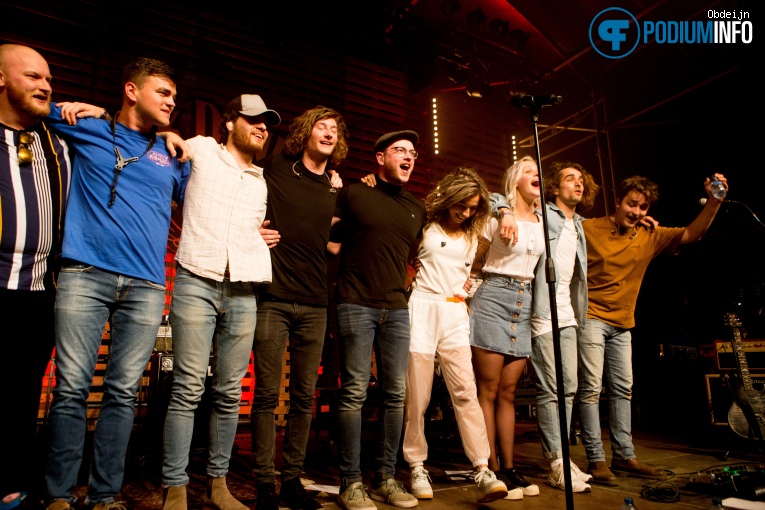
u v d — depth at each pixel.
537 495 2.33
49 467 1.60
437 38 6.47
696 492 2.40
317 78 5.83
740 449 3.79
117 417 1.72
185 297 1.85
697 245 6.81
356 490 2.06
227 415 1.92
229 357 1.93
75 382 1.65
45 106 1.79
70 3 4.60
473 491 2.43
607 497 2.31
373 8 5.96
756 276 6.17
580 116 7.70
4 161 1.77
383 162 2.49
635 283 3.01
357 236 2.31
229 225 1.94
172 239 4.71
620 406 2.93
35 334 1.89
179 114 4.85
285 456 2.07
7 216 1.76
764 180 6.22
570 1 6.61
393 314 2.27
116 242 1.76
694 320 6.30
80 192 1.80
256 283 2.03
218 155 2.05
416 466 2.32
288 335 2.14
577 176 2.83
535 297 2.59
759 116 6.23
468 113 6.92
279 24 5.46
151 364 3.36
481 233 2.57
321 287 2.18
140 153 1.90
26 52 1.80
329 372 3.93
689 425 4.80
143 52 4.85
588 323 2.85
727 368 4.32
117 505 1.73
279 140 5.38
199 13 5.22
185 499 1.76
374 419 4.42
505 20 7.16
